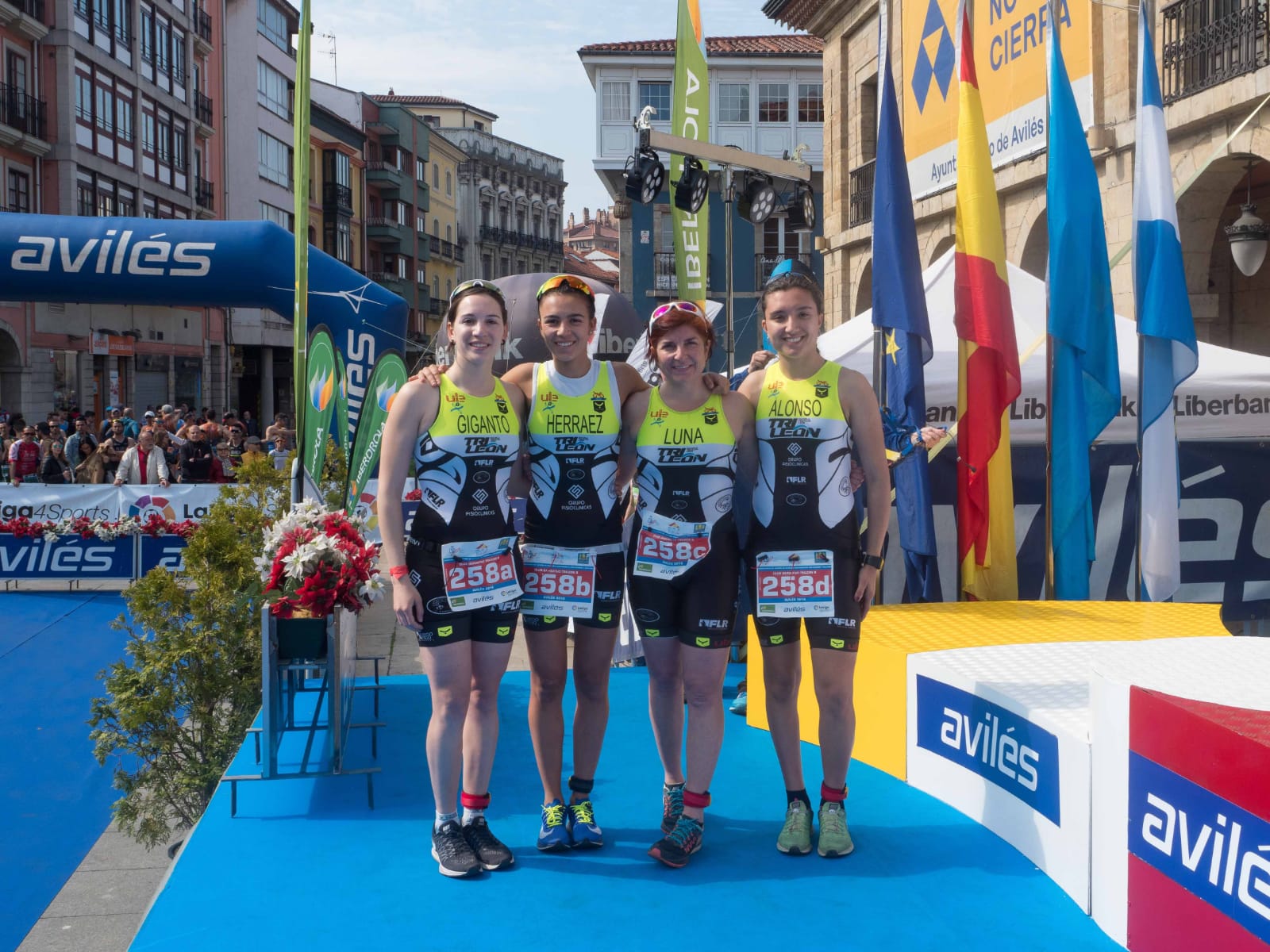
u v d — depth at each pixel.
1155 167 5.11
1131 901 2.52
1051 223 5.10
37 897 4.23
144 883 4.37
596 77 31.75
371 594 3.78
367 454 8.20
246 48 41.19
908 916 2.75
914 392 4.97
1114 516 6.11
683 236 11.43
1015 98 11.12
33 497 11.48
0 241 7.91
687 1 11.50
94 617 9.75
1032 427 6.00
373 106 58.00
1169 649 3.02
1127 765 2.54
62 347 28.55
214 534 5.11
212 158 39.12
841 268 17.86
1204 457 6.23
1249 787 2.11
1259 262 9.71
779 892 2.90
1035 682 3.37
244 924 2.70
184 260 8.03
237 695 4.87
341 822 3.44
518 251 75.69
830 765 3.17
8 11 26.00
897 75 13.34
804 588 3.11
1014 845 3.17
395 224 58.00
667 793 3.26
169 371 34.97
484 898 2.86
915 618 4.57
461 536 2.99
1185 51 9.89
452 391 3.02
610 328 11.60
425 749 4.30
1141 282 5.16
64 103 28.25
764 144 32.53
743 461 3.29
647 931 2.67
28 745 5.98
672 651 3.14
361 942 2.61
